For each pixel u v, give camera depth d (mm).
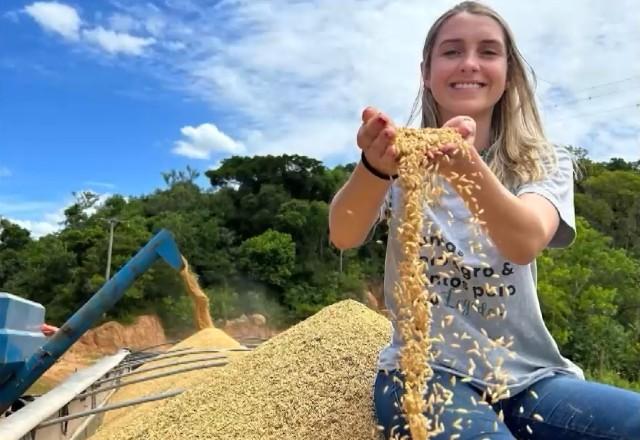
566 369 911
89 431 2064
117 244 15109
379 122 676
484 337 862
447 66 923
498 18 928
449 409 776
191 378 2074
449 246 881
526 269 892
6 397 1575
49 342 1604
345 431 1035
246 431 1097
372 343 1271
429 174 693
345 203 793
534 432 832
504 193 722
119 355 2900
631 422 754
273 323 15859
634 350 9023
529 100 932
